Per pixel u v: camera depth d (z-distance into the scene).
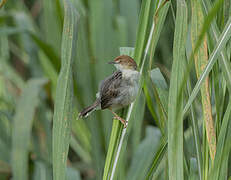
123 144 6.51
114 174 6.22
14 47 14.68
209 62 5.20
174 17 6.45
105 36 10.89
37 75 13.00
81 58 10.65
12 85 14.39
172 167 4.98
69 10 5.72
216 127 5.93
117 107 8.99
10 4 13.96
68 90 5.57
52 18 11.52
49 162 11.68
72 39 5.62
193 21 5.78
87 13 11.40
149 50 6.88
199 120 7.89
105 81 9.18
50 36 11.69
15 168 10.38
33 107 10.82
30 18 13.57
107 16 10.93
